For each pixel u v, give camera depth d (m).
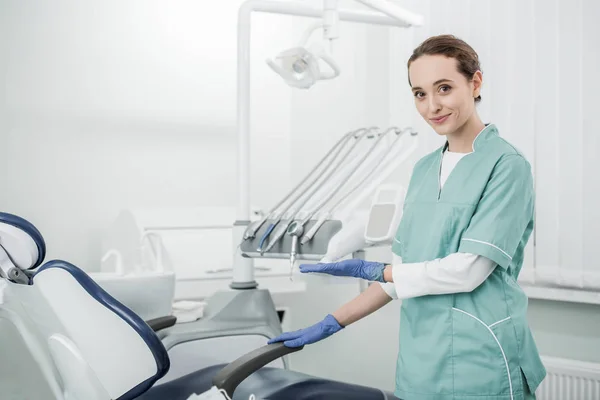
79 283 1.37
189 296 2.28
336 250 1.62
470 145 1.48
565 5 2.20
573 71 2.19
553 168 2.23
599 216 2.14
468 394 1.39
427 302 1.44
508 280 1.43
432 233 1.44
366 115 2.73
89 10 2.50
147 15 2.63
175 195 2.71
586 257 2.17
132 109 2.60
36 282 1.37
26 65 2.37
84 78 2.49
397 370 1.53
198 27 2.76
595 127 2.15
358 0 1.80
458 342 1.40
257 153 2.89
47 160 2.42
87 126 2.50
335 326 1.56
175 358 1.79
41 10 2.40
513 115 2.31
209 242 2.39
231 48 2.86
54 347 1.42
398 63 2.60
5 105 2.34
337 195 1.91
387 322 2.68
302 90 2.94
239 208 2.00
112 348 1.42
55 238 2.44
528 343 1.43
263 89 2.90
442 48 1.36
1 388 1.79
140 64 2.62
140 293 1.76
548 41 2.24
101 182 2.54
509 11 2.32
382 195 1.83
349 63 2.78
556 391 2.23
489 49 2.36
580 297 2.21
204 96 2.78
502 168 1.38
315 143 2.89
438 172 1.50
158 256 1.95
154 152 2.66
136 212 2.35
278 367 1.99
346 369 2.76
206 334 1.84
